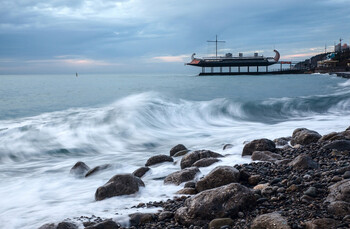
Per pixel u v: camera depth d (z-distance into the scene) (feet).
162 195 23.90
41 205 24.09
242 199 18.12
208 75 540.93
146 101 89.10
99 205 22.43
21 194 27.71
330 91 148.46
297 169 24.85
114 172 32.76
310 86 193.16
